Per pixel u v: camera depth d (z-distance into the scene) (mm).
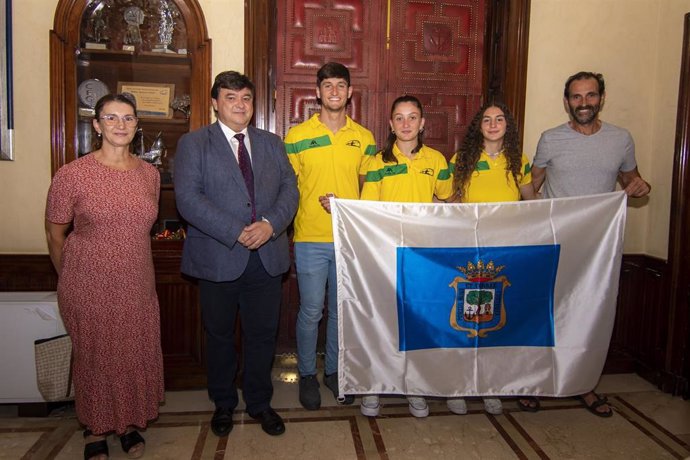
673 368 2764
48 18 2566
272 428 2275
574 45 2945
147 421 2164
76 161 1926
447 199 2520
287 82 2900
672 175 2809
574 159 2541
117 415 1985
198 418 2438
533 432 2338
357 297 2164
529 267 2223
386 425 2379
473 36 3027
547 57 2938
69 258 1920
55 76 2523
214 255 2113
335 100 2355
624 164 2611
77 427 2348
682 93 2697
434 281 2188
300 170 2467
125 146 1992
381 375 2193
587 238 2242
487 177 2424
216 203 2100
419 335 2195
